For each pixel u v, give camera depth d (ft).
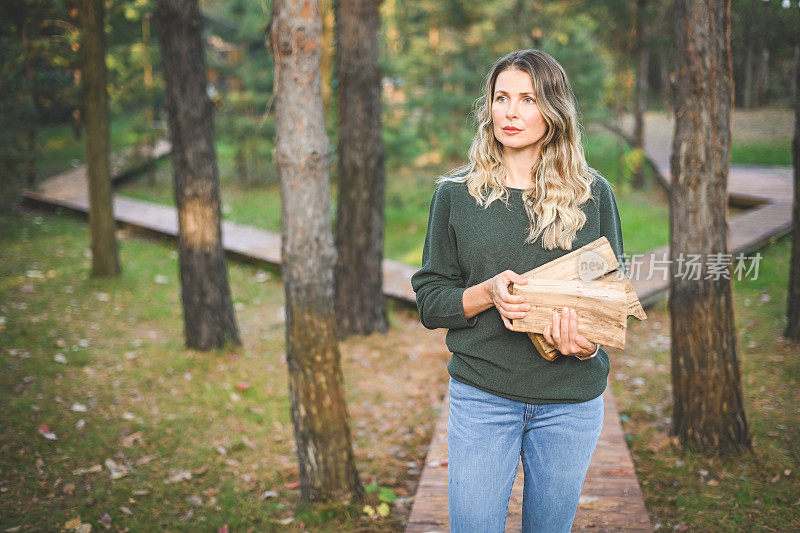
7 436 13.42
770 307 21.34
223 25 58.44
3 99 31.96
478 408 5.63
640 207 38.81
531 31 39.83
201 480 13.04
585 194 5.54
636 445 13.37
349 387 18.04
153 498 12.21
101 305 22.90
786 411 14.47
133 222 33.94
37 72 33.58
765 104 41.83
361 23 19.76
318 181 10.87
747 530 10.36
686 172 12.10
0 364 16.83
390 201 37.83
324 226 11.06
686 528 10.52
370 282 21.52
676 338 12.91
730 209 36.63
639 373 18.03
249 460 14.06
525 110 5.41
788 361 17.20
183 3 17.75
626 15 36.45
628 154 42.65
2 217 34.73
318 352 11.35
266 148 44.11
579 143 5.63
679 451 12.89
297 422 11.71
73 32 28.94
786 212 32.12
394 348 20.83
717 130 11.85
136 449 13.93
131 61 36.60
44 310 21.75
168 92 18.31
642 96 41.60
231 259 30.09
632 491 11.03
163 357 18.85
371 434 15.43
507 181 5.70
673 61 12.19
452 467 5.77
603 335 5.10
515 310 5.18
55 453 13.26
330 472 11.73
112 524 11.18
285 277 11.24
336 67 20.61
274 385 17.93
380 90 20.63
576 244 5.55
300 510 11.76
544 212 5.46
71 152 50.14
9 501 11.46
